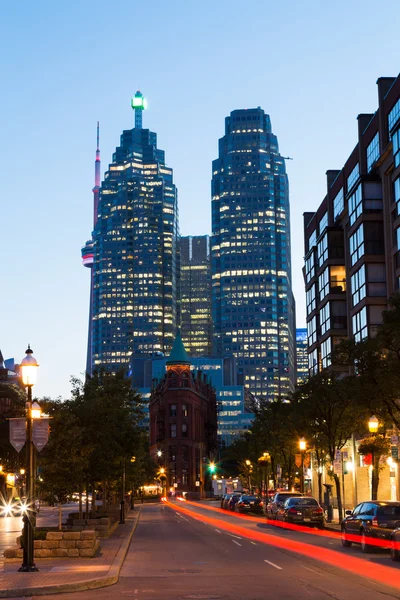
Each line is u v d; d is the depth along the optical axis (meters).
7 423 34.41
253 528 51.19
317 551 32.81
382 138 70.94
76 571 23.66
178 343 191.12
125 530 48.28
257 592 19.83
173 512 86.88
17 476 95.88
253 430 89.44
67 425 37.50
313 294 98.75
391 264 69.88
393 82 71.81
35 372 24.47
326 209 96.12
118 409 54.53
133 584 21.67
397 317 38.59
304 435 63.00
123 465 58.44
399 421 43.00
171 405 186.25
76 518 49.31
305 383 58.41
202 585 21.36
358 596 18.92
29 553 23.88
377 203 73.00
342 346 42.44
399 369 38.12
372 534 31.53
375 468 49.28
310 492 98.00
